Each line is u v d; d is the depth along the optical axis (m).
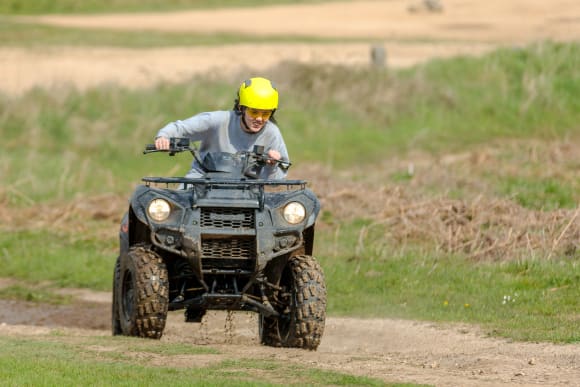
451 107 100.94
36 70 111.00
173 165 86.56
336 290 49.06
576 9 171.00
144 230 33.97
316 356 31.30
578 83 105.31
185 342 36.62
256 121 33.97
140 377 25.06
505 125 98.44
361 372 28.19
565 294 45.22
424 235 57.53
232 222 32.25
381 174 79.31
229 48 128.75
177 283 34.53
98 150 89.19
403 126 97.06
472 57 112.38
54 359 27.64
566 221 56.38
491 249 53.28
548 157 81.19
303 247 34.28
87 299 53.47
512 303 44.31
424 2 180.25
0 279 57.81
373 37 145.00
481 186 70.12
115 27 160.00
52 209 70.62
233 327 44.06
